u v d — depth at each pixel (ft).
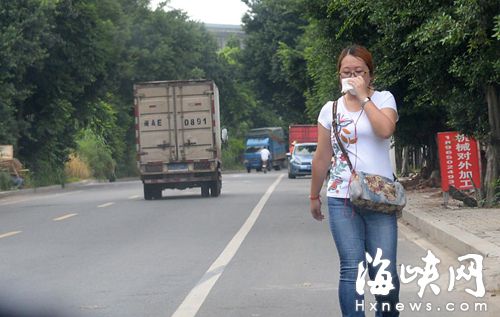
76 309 38.45
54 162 213.05
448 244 55.88
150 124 121.08
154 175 120.37
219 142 126.62
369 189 25.44
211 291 42.32
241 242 62.85
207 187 122.62
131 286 44.27
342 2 71.67
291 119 293.02
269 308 37.68
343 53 27.04
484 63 59.98
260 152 294.05
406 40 63.87
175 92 121.08
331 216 26.35
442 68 67.67
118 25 261.85
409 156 170.91
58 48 185.47
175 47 307.78
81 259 55.52
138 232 72.18
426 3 62.39
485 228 58.39
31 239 68.80
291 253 55.93
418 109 97.71
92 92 209.46
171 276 47.37
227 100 352.90
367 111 25.75
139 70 293.02
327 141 26.76
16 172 177.78
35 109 199.21
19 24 163.73
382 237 26.13
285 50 169.07
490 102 72.23
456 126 75.87
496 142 74.38
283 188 146.61
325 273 47.09
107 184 209.77
